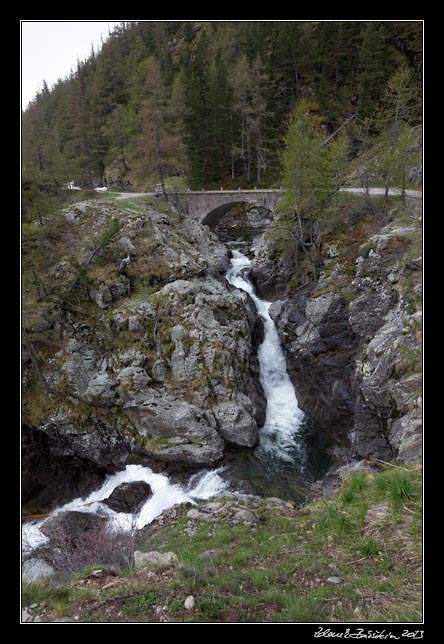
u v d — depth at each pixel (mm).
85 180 54781
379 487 9547
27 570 11594
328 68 58125
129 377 23406
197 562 7961
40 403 23625
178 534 11492
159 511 18953
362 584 6574
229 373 24062
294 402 27094
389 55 54094
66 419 23109
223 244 42031
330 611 5957
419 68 50094
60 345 25031
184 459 21172
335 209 28891
